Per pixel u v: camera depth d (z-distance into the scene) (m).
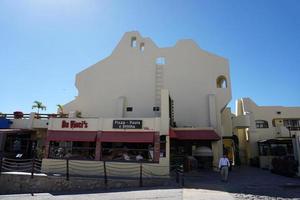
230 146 36.59
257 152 35.91
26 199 14.12
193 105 30.25
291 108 39.06
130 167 20.70
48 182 18.86
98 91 32.62
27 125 28.88
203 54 31.67
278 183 17.20
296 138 22.16
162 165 20.44
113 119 22.22
